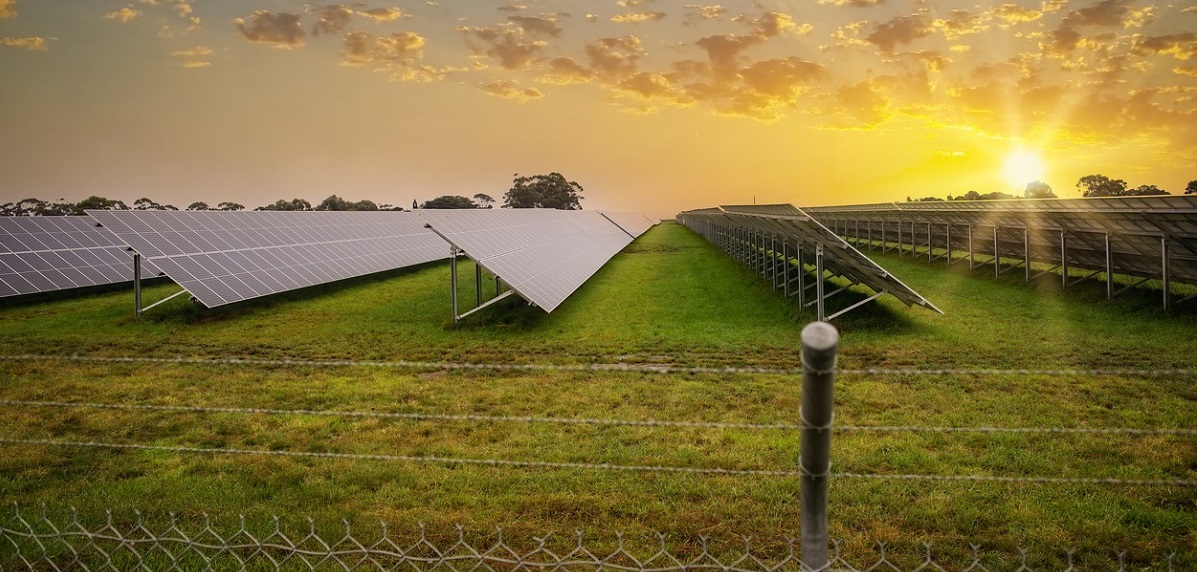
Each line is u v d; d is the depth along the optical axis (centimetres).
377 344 1661
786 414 1033
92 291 2581
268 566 585
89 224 3003
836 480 755
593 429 962
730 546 625
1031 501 695
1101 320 1783
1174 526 639
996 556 599
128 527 660
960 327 1728
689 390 1165
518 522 673
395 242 3588
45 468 834
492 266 1902
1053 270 2531
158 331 1823
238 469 820
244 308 2112
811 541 279
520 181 15062
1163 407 1031
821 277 1786
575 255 3162
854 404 1070
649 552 615
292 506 714
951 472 786
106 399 1159
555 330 1811
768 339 1655
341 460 842
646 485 751
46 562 582
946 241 3359
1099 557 594
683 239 6247
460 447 894
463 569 587
